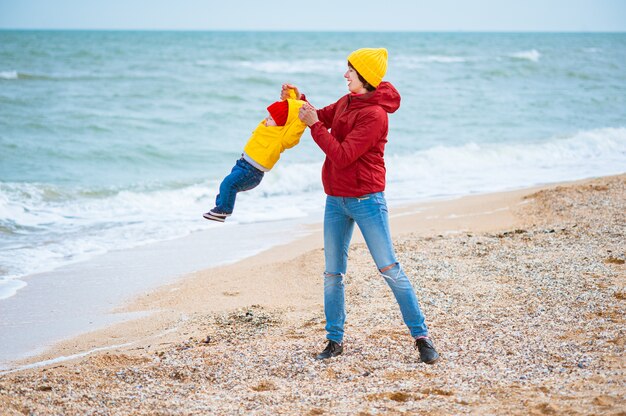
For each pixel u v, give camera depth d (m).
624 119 23.75
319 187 13.44
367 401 3.82
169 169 14.97
